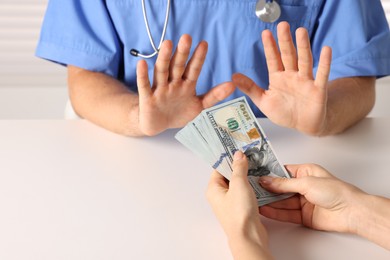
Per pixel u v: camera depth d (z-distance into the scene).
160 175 1.16
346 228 0.98
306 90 1.18
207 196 1.03
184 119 1.25
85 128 1.35
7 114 2.44
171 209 1.05
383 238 0.96
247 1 1.45
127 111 1.31
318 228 1.01
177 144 1.28
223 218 0.96
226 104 1.21
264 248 0.90
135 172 1.17
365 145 1.29
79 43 1.53
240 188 0.96
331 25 1.53
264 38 1.17
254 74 1.53
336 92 1.40
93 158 1.22
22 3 2.29
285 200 1.06
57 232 0.99
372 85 1.52
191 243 0.97
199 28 1.48
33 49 2.36
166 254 0.94
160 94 1.20
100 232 0.99
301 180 1.02
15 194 1.09
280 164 1.12
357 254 0.95
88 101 1.42
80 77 1.53
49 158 1.22
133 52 1.50
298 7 1.50
